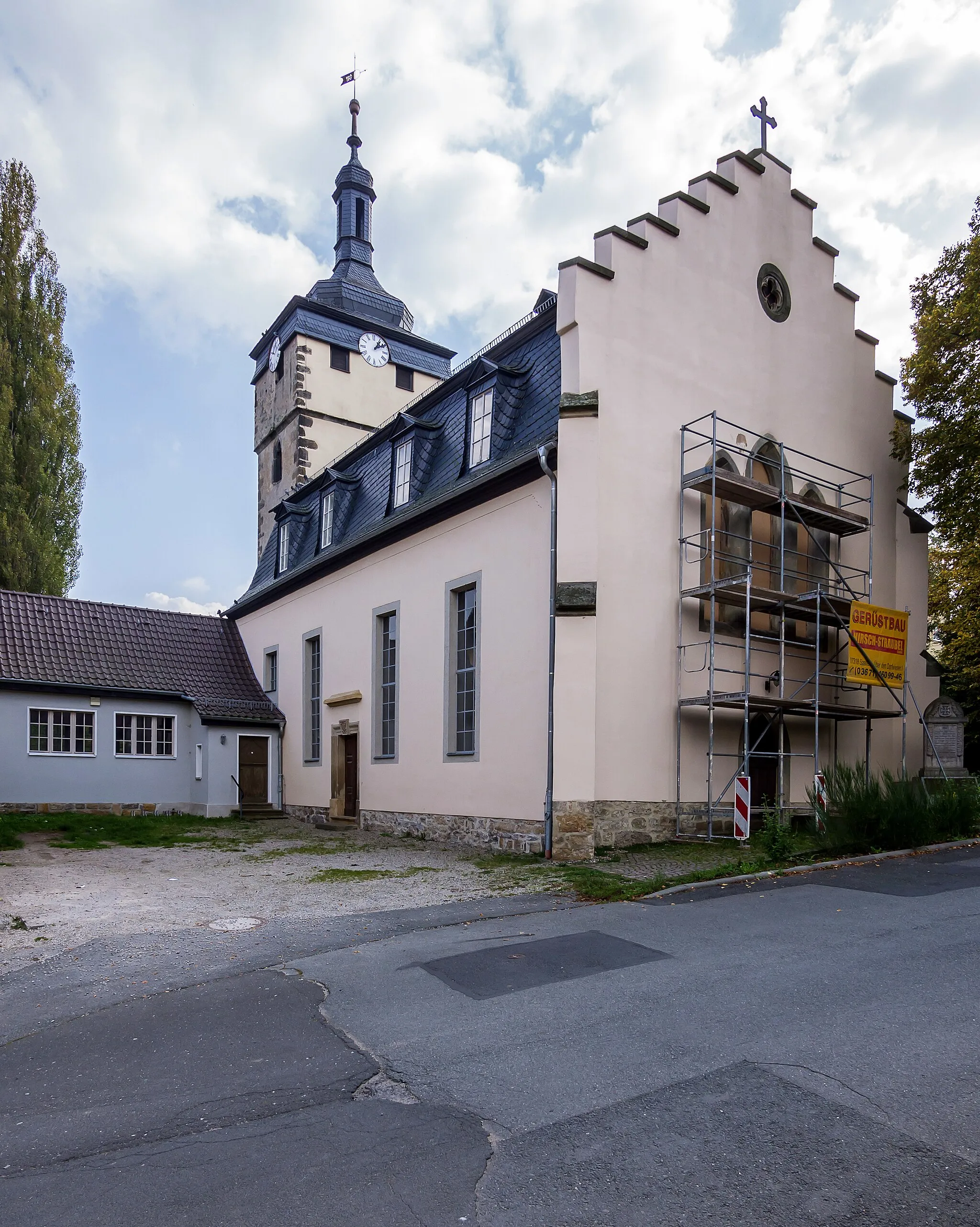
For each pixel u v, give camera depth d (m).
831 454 17.41
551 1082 4.52
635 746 13.41
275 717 23.30
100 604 24.62
